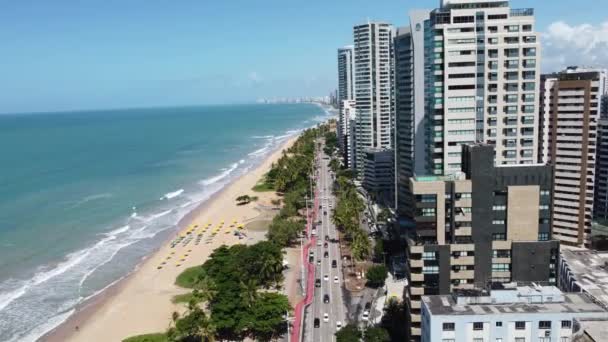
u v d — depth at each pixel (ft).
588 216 552.00
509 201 349.00
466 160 361.92
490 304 286.46
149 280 568.41
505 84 435.53
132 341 414.21
